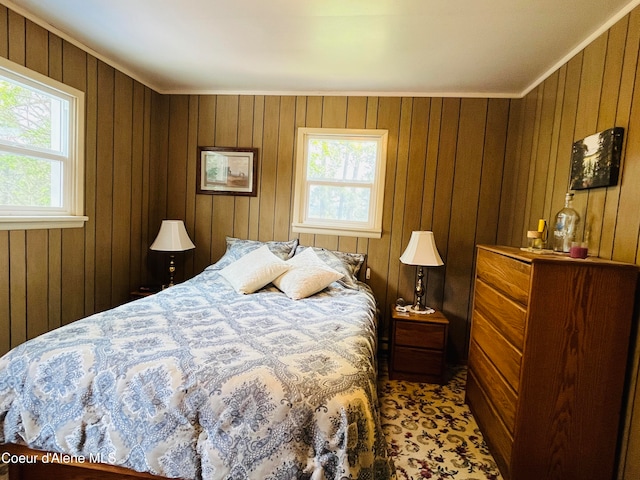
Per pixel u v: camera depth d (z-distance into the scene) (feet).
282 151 10.77
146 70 9.47
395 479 4.22
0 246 6.65
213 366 4.27
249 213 11.07
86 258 8.71
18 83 6.88
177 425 3.96
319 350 4.89
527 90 9.23
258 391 3.97
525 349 4.98
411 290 10.46
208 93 10.94
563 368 4.93
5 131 6.82
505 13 5.94
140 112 10.27
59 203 8.08
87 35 7.57
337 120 10.45
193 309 6.60
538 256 5.32
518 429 5.08
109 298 9.54
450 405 7.82
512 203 9.80
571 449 5.01
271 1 5.93
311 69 8.83
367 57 7.97
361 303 7.82
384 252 10.53
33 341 4.80
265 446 3.81
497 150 9.87
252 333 5.46
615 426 4.90
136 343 4.79
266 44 7.59
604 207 5.69
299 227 10.78
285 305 7.36
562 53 7.22
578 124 6.70
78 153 8.22
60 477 4.39
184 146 11.20
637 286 4.83
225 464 3.82
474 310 7.65
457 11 5.95
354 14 6.21
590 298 4.82
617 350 4.81
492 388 6.24
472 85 9.32
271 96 10.71
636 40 5.19
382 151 10.29
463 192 10.09
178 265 11.41
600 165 5.70
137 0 6.14
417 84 9.46
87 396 4.18
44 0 6.29
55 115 7.86
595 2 5.47
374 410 4.26
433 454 6.07
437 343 8.91
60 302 8.02
